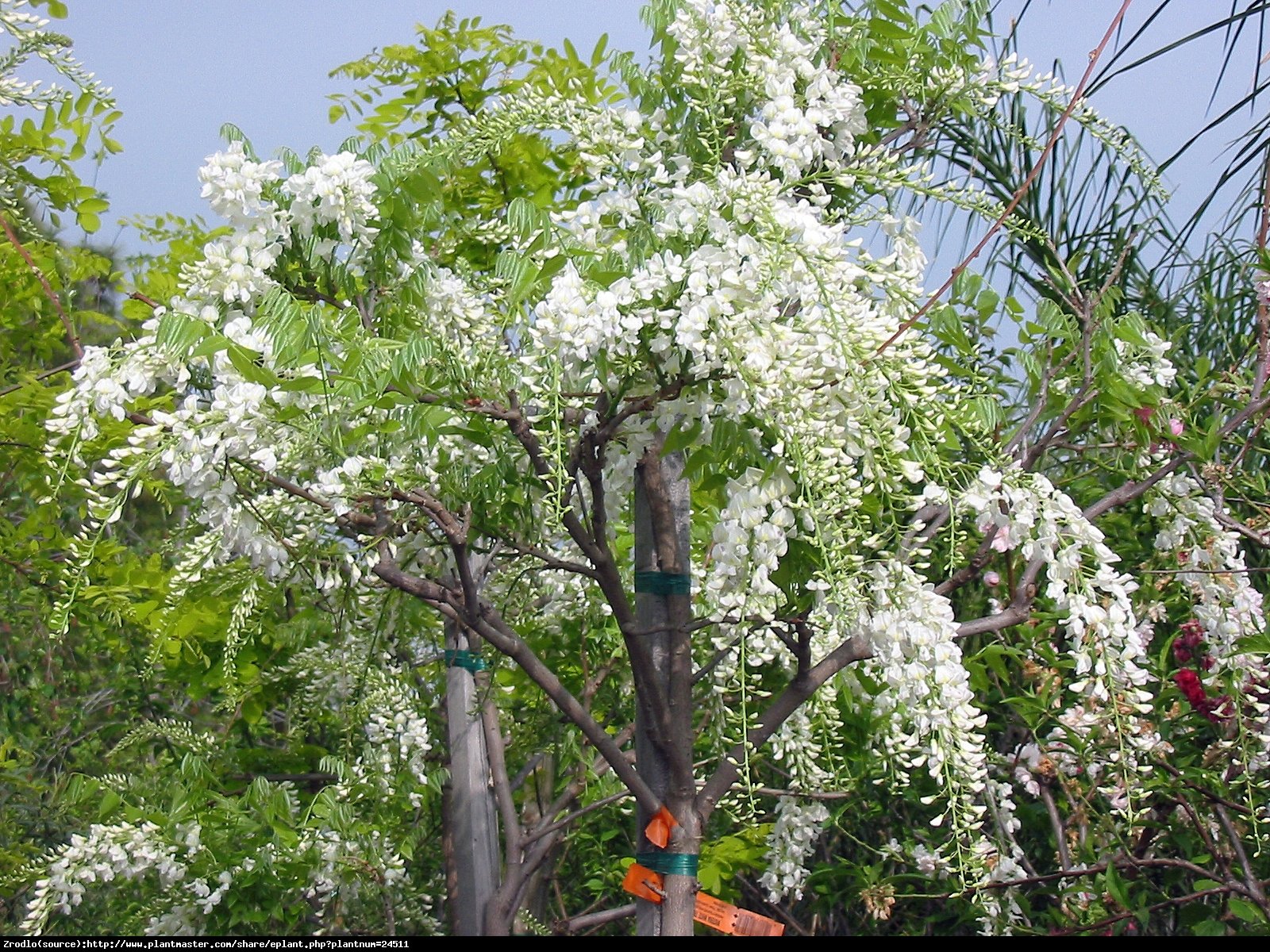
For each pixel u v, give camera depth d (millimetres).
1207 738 3686
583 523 2580
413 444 2348
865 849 4098
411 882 4492
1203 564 2775
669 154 2713
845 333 2000
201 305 2303
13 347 4141
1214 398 3078
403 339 2475
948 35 2758
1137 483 2709
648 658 2439
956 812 1962
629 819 4809
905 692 2000
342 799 3756
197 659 4039
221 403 2035
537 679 2418
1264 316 3016
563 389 2215
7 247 3625
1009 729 3650
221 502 2135
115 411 2041
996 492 2043
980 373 2629
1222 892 2943
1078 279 3639
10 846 5051
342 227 2377
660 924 2430
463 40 3834
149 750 5566
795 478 2021
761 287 2014
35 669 6234
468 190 3838
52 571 3863
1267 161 3082
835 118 2561
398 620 3215
